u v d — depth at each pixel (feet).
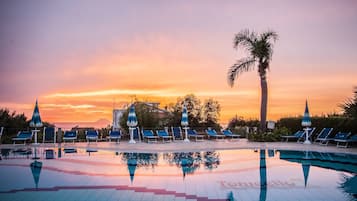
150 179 24.31
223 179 24.35
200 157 36.11
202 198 18.76
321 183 22.97
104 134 55.98
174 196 19.22
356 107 40.24
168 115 68.18
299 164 31.50
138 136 54.39
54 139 49.60
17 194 19.76
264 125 54.60
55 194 19.75
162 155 37.63
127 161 33.14
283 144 47.83
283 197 19.04
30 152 40.01
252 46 54.54
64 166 30.17
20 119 57.52
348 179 24.44
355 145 44.70
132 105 51.03
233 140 57.31
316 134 51.90
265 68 54.39
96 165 30.76
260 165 30.83
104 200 18.37
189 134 56.85
